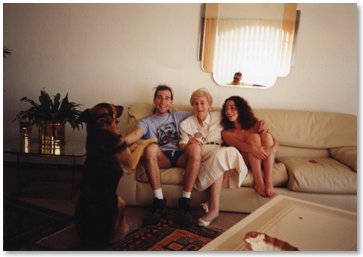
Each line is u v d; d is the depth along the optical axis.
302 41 2.52
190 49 2.57
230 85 2.58
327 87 2.58
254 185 1.93
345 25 2.48
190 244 1.63
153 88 2.62
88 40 2.62
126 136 1.93
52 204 2.08
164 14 2.54
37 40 2.64
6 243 1.59
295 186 1.90
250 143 1.98
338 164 2.06
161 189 1.92
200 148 1.91
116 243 1.60
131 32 2.59
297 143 2.29
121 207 1.60
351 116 2.38
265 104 2.62
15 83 2.71
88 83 2.69
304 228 1.28
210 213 1.82
